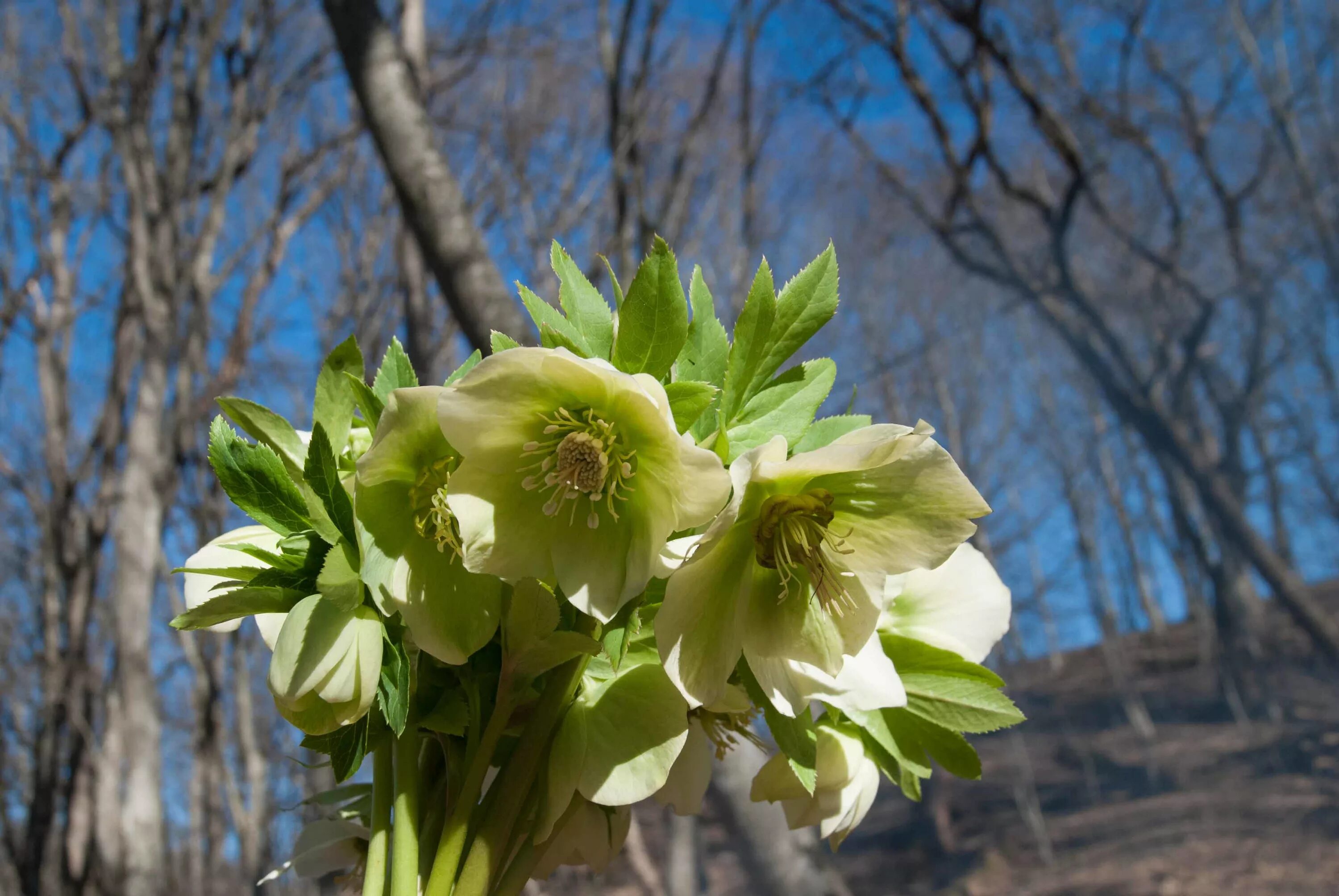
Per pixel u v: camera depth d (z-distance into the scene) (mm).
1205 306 11359
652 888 6289
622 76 7941
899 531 961
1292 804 9891
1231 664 14758
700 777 1160
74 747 9172
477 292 2805
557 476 883
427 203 2844
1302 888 7574
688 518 855
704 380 1071
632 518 910
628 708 973
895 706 1076
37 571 11164
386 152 2938
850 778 1085
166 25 9383
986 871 10711
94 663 9938
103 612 10164
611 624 937
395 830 956
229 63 9781
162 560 8164
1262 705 13484
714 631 928
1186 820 10359
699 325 1089
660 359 963
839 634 968
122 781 9195
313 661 830
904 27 9273
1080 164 9688
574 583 882
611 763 944
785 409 1074
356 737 942
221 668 10797
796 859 2717
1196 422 12344
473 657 993
